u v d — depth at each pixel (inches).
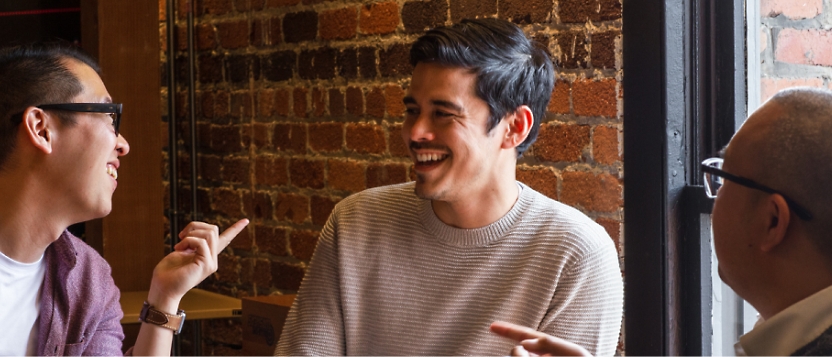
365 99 92.8
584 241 57.9
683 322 70.6
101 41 112.7
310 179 100.4
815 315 34.2
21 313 56.9
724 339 70.5
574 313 57.1
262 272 108.0
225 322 114.5
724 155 39.8
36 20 119.7
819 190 34.9
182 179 120.4
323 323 62.1
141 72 115.3
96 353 61.8
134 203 115.6
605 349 57.8
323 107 98.2
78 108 55.2
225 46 112.2
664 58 68.1
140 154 115.7
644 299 70.8
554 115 76.2
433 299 60.2
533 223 59.5
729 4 69.3
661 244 69.1
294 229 102.8
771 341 35.4
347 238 63.1
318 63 98.5
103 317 63.2
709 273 70.2
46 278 58.5
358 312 62.1
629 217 71.1
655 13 68.3
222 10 112.0
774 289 36.8
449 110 55.5
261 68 106.8
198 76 117.2
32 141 54.1
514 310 58.3
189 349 120.0
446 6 84.0
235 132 111.5
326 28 97.2
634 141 70.4
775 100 37.7
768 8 68.1
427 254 60.9
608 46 71.8
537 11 76.7
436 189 56.7
